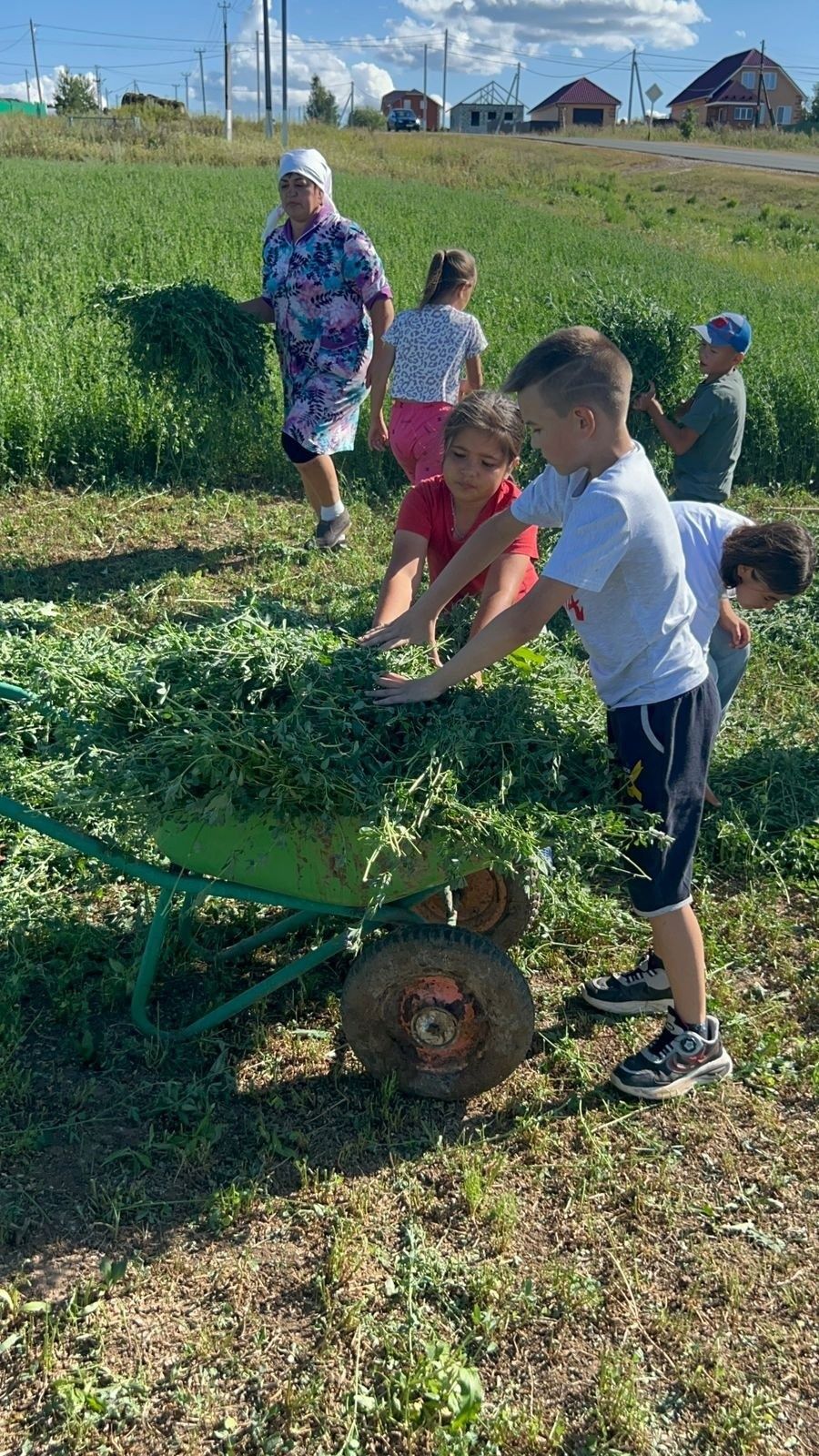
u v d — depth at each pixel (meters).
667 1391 2.62
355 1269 2.85
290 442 7.24
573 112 111.50
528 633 2.94
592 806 3.11
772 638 6.66
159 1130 3.26
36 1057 3.51
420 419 6.34
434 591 3.44
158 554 7.43
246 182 29.05
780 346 12.98
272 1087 3.43
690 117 76.88
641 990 3.76
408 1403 2.51
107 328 10.57
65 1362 2.61
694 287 16.95
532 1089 3.48
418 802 2.93
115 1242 2.91
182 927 3.87
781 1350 2.72
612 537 2.84
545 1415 2.55
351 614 6.30
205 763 2.90
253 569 7.29
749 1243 3.00
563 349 2.83
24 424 8.55
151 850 3.38
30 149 37.00
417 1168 3.18
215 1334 2.68
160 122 51.94
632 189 44.59
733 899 4.42
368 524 8.27
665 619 3.05
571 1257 2.95
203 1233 2.95
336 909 3.18
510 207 31.55
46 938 3.93
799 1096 3.50
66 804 3.01
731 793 4.99
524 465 9.75
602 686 3.18
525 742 3.14
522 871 3.15
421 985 3.20
